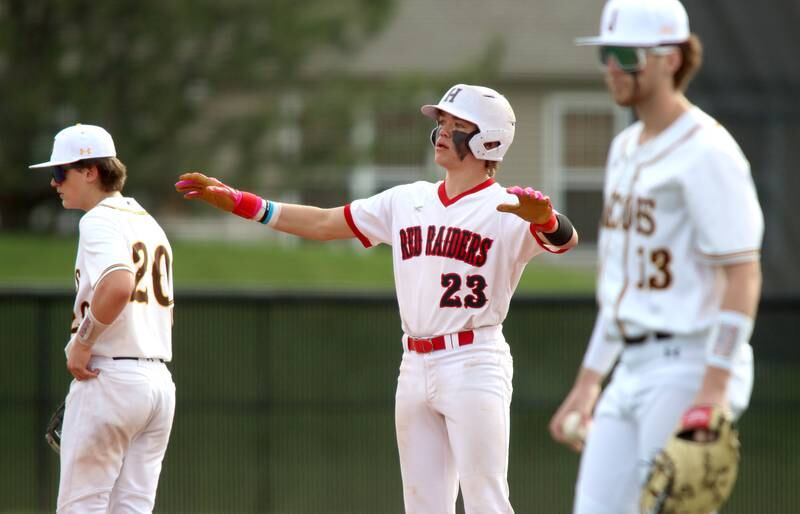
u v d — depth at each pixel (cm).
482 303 1809
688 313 1697
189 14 6344
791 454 3788
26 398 3725
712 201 1656
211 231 7681
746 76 5291
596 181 8531
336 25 6675
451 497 1880
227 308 3800
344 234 1948
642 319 1723
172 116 6347
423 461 1858
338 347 3816
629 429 1750
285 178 6506
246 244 6856
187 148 6394
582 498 1777
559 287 6209
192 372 3794
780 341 3816
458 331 1811
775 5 5272
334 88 6662
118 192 2062
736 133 5309
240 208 1930
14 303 3738
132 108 6356
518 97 8550
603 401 1786
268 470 3784
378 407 3809
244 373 3800
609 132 8544
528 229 1794
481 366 1808
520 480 3791
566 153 8531
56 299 3741
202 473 3778
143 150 6316
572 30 8644
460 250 1812
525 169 8506
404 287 1856
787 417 3809
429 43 8556
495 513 1814
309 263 6353
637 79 1734
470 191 1841
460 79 6956
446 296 1811
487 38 8600
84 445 1961
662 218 1712
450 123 1827
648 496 1636
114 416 1956
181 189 1914
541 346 3806
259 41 6531
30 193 6550
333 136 6631
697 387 1689
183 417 3788
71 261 5997
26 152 6350
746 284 1641
